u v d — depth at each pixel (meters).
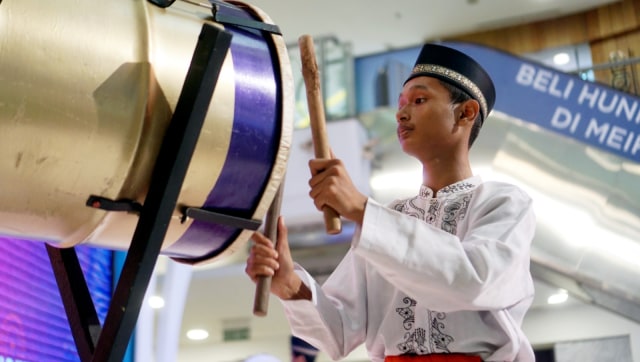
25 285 3.08
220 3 1.34
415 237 1.43
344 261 1.92
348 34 9.55
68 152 1.08
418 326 1.65
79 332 1.44
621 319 8.94
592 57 9.27
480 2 8.96
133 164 1.14
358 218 1.42
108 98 1.09
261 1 8.75
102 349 1.10
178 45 1.19
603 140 6.60
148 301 3.82
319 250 7.38
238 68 1.25
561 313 9.07
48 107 1.04
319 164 1.44
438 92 1.78
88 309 1.47
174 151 1.12
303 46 1.50
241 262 7.35
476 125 1.85
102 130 1.09
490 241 1.48
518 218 1.57
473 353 1.61
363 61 8.01
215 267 7.78
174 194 1.12
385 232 1.42
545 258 7.07
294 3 8.83
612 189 7.00
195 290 8.68
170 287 4.33
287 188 6.91
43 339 3.19
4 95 1.01
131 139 1.12
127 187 1.15
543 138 7.09
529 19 9.45
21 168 1.06
